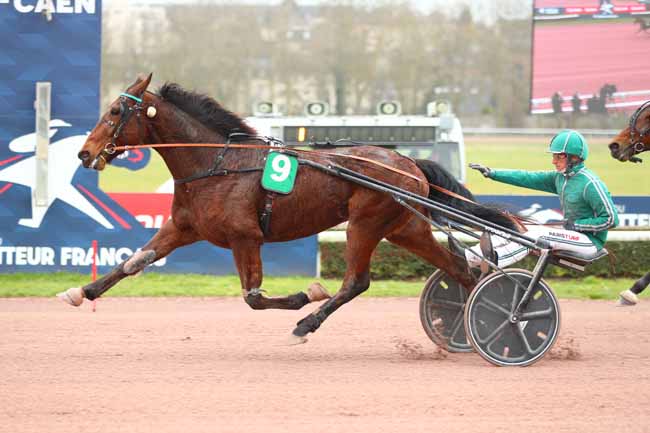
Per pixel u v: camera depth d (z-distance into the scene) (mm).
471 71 40094
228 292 14367
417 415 7062
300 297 9359
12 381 8055
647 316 12492
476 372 8680
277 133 18188
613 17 20344
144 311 12586
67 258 16031
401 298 14180
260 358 9289
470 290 9656
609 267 16391
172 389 7805
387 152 9562
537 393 7824
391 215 9406
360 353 9672
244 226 9031
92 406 7219
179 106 9250
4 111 15945
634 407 7387
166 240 9508
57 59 16000
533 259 16188
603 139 38312
